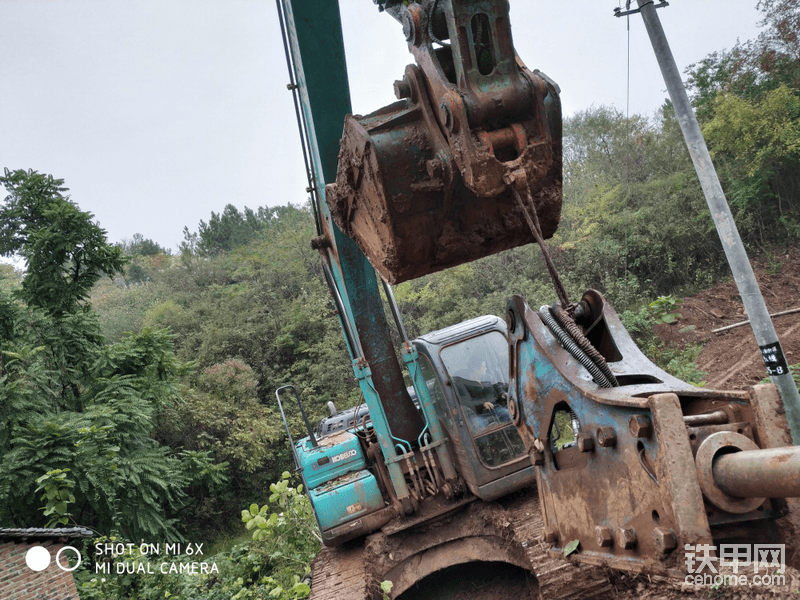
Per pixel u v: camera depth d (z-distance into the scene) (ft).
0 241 55.11
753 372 39.29
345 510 21.70
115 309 155.12
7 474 40.09
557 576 14.07
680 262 59.82
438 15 9.89
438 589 21.94
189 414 66.18
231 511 62.34
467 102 9.12
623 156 78.69
